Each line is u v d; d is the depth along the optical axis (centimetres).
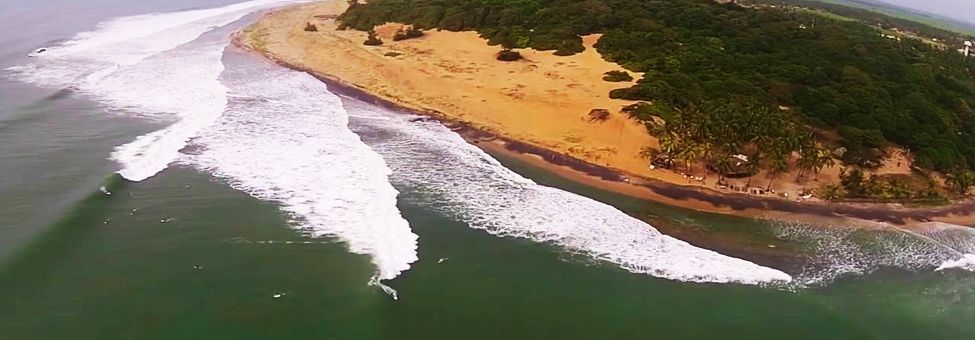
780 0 16962
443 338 2950
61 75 6594
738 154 4856
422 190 4409
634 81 6675
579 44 7862
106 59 7394
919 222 4309
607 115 5688
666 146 4872
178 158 4625
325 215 3938
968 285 3619
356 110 6072
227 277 3259
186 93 6212
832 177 4800
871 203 4497
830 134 5447
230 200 4044
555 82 6675
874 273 3678
